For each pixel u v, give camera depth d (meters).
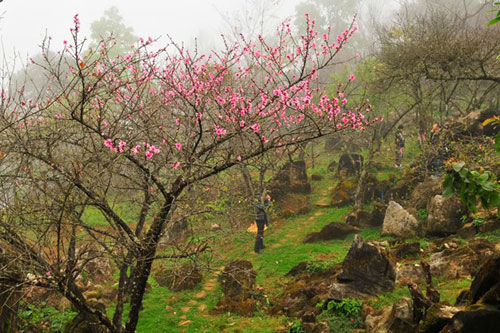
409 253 11.54
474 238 11.28
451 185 3.71
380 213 15.95
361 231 15.67
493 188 3.54
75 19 5.32
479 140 15.59
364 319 8.38
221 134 6.68
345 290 9.30
